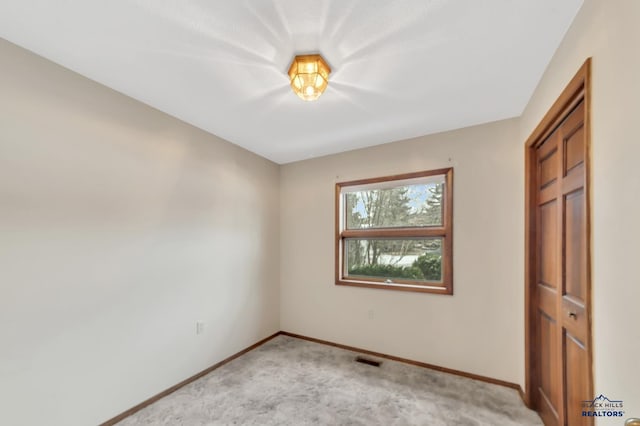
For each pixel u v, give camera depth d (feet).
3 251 4.71
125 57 5.25
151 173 7.09
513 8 4.04
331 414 6.39
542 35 4.58
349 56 5.15
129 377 6.42
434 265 9.07
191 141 8.23
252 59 5.28
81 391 5.61
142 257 6.81
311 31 4.52
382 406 6.68
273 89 6.36
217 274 8.94
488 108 7.24
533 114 6.40
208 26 4.45
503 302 7.68
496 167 7.93
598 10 3.51
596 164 3.54
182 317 7.72
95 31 4.58
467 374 8.07
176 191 7.73
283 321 11.96
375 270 10.19
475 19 4.24
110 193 6.22
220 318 8.96
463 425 6.01
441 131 8.79
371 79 5.92
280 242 12.15
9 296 4.76
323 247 11.07
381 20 4.27
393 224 9.89
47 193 5.24
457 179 8.48
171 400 6.94
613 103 3.18
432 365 8.61
